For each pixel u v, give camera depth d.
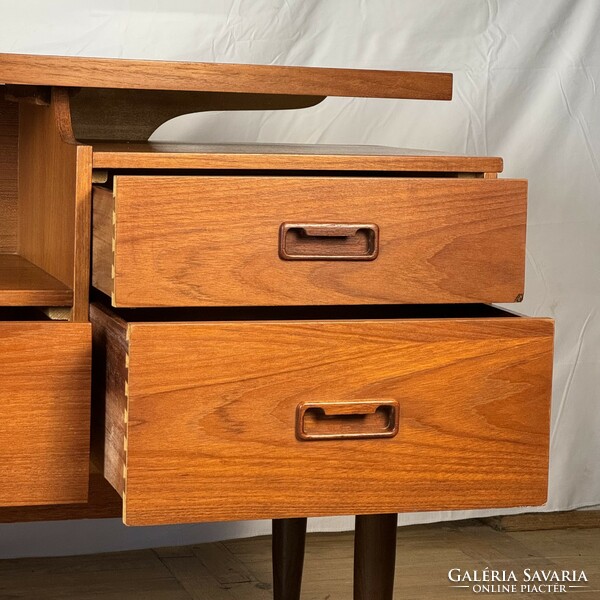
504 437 0.99
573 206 1.84
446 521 1.88
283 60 1.68
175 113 1.39
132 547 1.71
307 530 1.80
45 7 1.56
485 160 1.04
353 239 0.98
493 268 1.01
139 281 0.91
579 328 1.87
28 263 1.25
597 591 1.58
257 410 0.93
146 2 1.60
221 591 1.55
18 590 1.52
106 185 1.09
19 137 1.33
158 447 0.91
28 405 0.94
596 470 1.90
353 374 0.95
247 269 0.94
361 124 1.73
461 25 1.76
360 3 1.70
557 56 1.81
